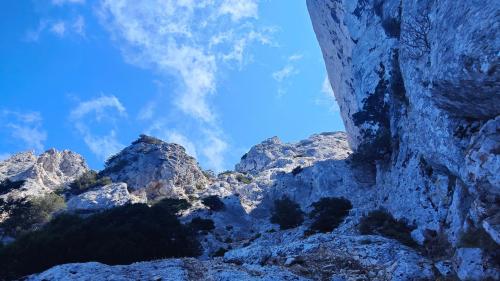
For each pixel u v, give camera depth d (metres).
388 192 41.59
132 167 84.81
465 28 20.23
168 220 45.03
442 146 26.62
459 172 24.78
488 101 21.03
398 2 46.84
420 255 24.59
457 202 25.42
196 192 81.31
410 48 31.41
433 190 30.92
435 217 29.17
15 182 75.31
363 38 56.94
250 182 88.00
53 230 40.12
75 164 95.06
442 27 22.94
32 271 32.91
